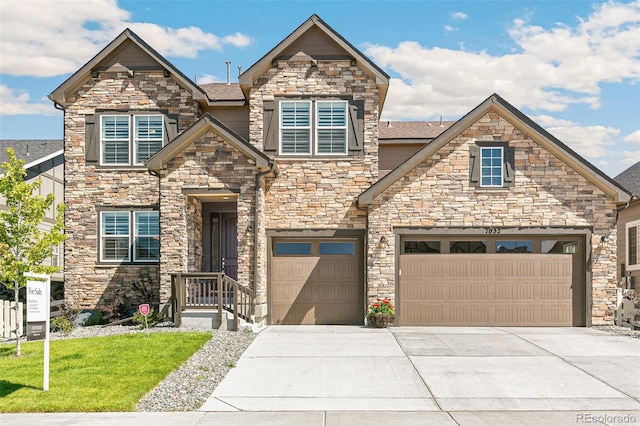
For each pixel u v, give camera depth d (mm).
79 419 8758
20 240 13461
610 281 17703
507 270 17812
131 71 19641
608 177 17516
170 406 9453
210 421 8664
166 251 17297
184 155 17422
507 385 10758
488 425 8461
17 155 25484
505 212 17750
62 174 29062
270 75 19031
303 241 18641
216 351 13281
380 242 17734
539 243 17875
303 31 18719
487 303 17781
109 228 19719
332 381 11023
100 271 19531
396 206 17797
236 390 10438
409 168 17797
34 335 9938
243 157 17375
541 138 17625
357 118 18844
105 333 16141
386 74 18641
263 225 18094
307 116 18938
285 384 10828
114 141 19797
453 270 17828
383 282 17688
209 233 19922
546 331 16719
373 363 12445
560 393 10273
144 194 19625
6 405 9273
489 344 14547
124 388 10156
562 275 17797
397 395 10133
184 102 19719
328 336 15766
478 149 17875
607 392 10352
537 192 17750
